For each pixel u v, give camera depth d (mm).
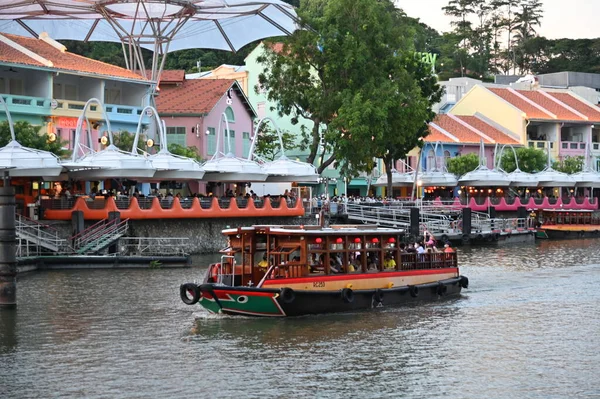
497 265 61344
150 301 42938
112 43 117438
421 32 96625
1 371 30219
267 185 90500
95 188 67312
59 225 59500
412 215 74750
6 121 63969
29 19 82500
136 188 73438
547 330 36812
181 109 85188
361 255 41500
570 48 178875
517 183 99750
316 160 102125
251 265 39562
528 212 93812
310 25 80938
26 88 71188
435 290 44469
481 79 166000
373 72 81125
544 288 49031
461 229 80688
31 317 39031
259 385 28484
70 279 50438
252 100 105438
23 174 56188
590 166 117250
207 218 66625
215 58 127625
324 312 39531
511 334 36000
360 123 77188
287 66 82000
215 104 86250
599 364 31188
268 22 83125
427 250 45562
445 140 109812
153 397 27344
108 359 31766
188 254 61156
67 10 79062
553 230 90688
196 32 89250
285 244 39188
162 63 81125
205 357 32000
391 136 81688
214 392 27766
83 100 75125
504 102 119688
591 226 91875
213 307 38812
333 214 78750
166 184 78438
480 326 37594
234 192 78750
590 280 52531
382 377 29406
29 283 48750
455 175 99250
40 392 27859
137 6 75562
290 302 38062
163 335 35469
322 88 81812
